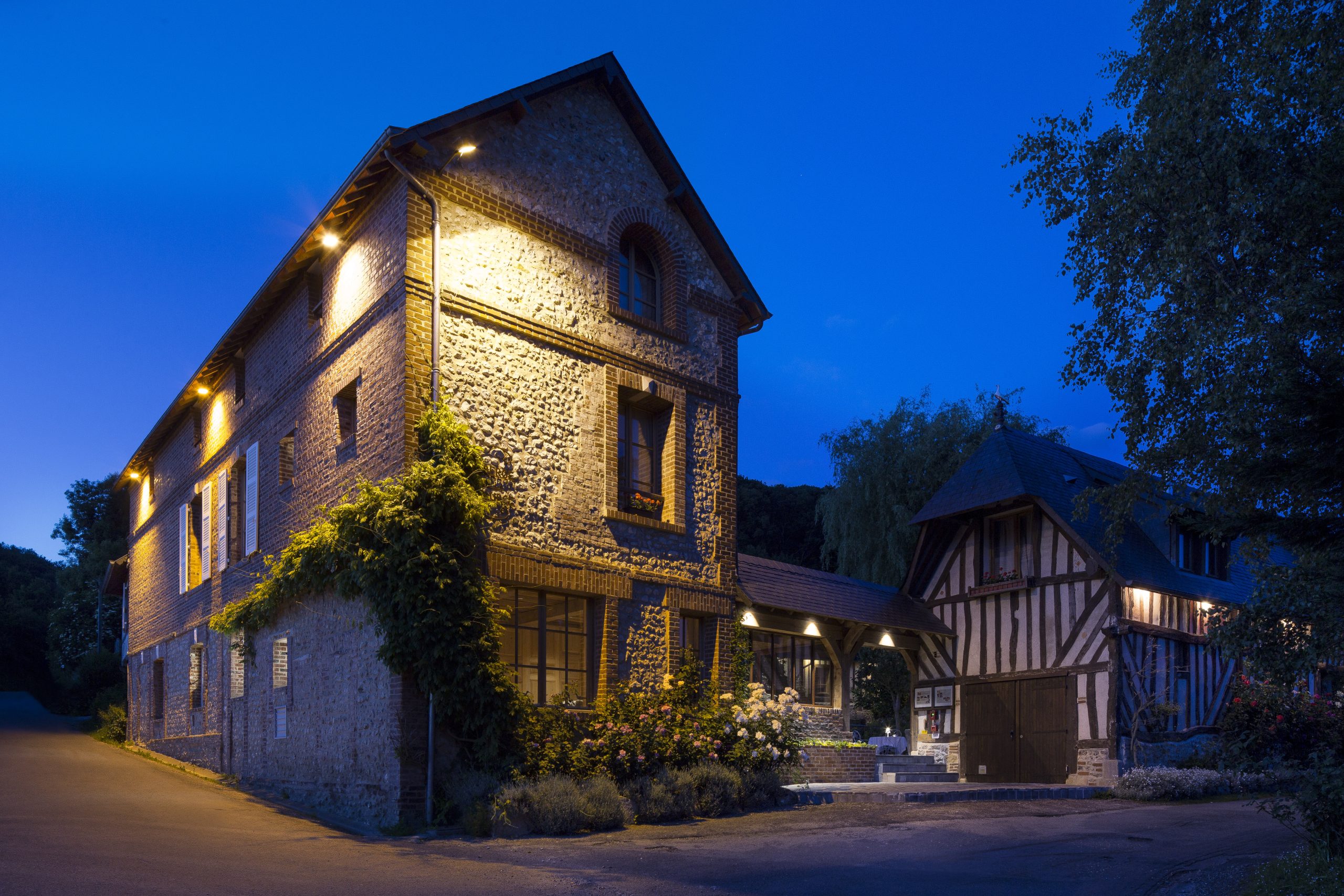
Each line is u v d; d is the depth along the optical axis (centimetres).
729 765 1182
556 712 1112
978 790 1355
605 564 1207
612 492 1234
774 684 1533
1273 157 933
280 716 1263
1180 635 1703
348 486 1163
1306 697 1487
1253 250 904
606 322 1270
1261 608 757
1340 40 888
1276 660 752
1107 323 1083
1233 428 900
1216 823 1130
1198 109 962
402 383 1060
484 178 1166
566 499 1180
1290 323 851
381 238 1141
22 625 3834
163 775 1427
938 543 1908
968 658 1823
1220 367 955
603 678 1179
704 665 1330
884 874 766
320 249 1269
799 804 1216
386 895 618
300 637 1232
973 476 1845
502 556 1096
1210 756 1549
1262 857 881
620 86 1326
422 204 1102
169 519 1956
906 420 2577
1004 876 776
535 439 1161
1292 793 790
